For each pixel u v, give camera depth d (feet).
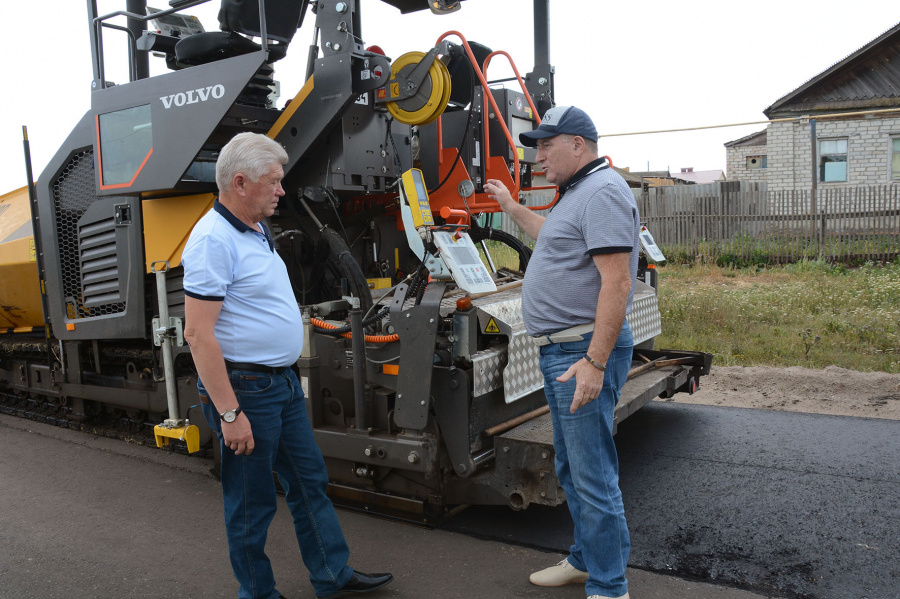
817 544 10.62
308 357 12.10
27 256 17.78
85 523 12.25
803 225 45.65
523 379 11.60
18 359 19.79
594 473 8.46
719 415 18.03
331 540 9.16
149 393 15.49
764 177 70.38
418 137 15.80
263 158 8.02
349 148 12.76
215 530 11.89
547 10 17.43
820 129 54.44
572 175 8.55
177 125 12.84
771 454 14.83
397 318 10.75
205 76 12.40
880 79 53.62
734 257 45.62
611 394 8.57
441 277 10.52
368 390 11.66
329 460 12.48
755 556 10.30
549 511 12.37
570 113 8.41
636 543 10.85
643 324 16.80
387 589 9.63
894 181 52.90
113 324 15.56
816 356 22.52
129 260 15.01
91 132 15.51
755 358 23.04
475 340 10.77
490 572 10.09
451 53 13.21
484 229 16.56
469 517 12.15
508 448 10.57
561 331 8.52
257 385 8.22
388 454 11.06
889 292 30.19
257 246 8.36
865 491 12.60
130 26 15.79
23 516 12.59
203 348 7.70
